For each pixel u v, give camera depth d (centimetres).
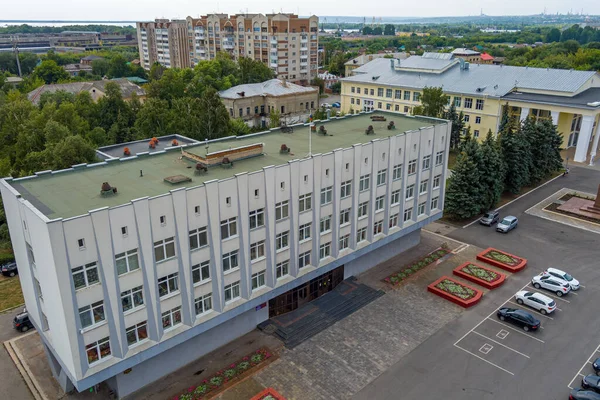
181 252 3027
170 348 3272
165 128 7100
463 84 9300
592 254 5116
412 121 5228
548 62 14962
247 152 3775
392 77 10488
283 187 3550
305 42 16338
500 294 4372
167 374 3350
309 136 4559
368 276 4688
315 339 3734
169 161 3753
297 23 15938
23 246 2939
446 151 5016
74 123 6550
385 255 4988
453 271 4728
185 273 3088
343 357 3531
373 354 3562
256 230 3484
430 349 3619
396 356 3544
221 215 3200
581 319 3972
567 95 8344
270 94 10944
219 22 17212
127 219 2745
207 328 3331
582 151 8294
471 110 8969
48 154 5216
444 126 4856
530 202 6619
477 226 5878
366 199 4278
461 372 3372
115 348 2878
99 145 6769
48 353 3247
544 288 4412
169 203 2897
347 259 4275
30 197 2977
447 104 9006
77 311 2661
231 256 3384
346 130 4825
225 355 3556
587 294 4347
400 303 4231
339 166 3903
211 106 7181
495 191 6066
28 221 2697
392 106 10350
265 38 15900
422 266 4862
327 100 15538
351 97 11200
